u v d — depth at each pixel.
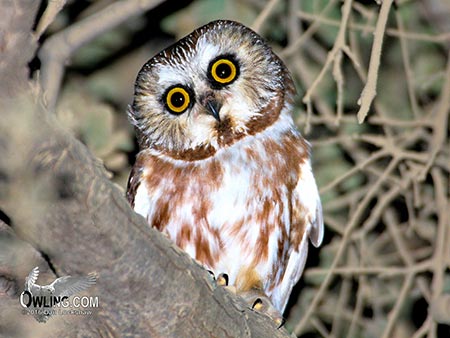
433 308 12.55
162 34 15.21
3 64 5.65
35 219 6.27
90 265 6.77
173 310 7.48
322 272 13.13
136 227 6.90
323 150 14.46
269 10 12.24
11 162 5.88
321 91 14.68
